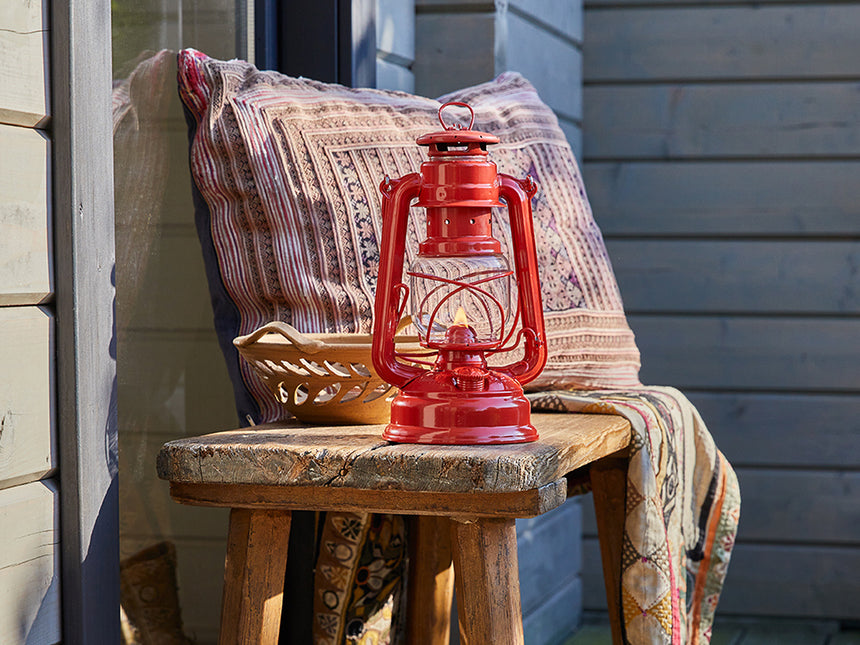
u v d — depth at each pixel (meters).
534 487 0.90
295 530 1.44
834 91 2.42
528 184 1.05
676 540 1.31
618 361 1.45
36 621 0.92
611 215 2.52
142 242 1.25
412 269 1.05
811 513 2.46
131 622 1.22
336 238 1.24
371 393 1.09
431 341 1.03
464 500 0.93
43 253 0.93
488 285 1.02
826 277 2.44
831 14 2.41
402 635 1.52
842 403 2.44
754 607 2.49
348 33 1.58
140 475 1.25
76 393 0.95
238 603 1.01
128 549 1.21
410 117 1.38
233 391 1.42
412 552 1.36
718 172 2.47
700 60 2.46
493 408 0.98
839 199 2.43
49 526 0.94
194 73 1.27
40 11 0.92
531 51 2.10
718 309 2.49
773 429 2.47
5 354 0.88
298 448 0.95
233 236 1.25
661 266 2.50
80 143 0.95
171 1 1.31
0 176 0.88
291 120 1.27
